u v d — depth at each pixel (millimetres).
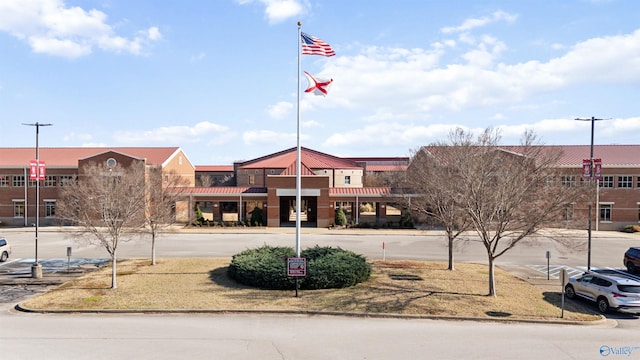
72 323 14227
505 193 17172
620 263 27375
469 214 18891
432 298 17062
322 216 44875
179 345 12156
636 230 42344
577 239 36000
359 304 16156
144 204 22922
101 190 20625
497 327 14273
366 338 12898
